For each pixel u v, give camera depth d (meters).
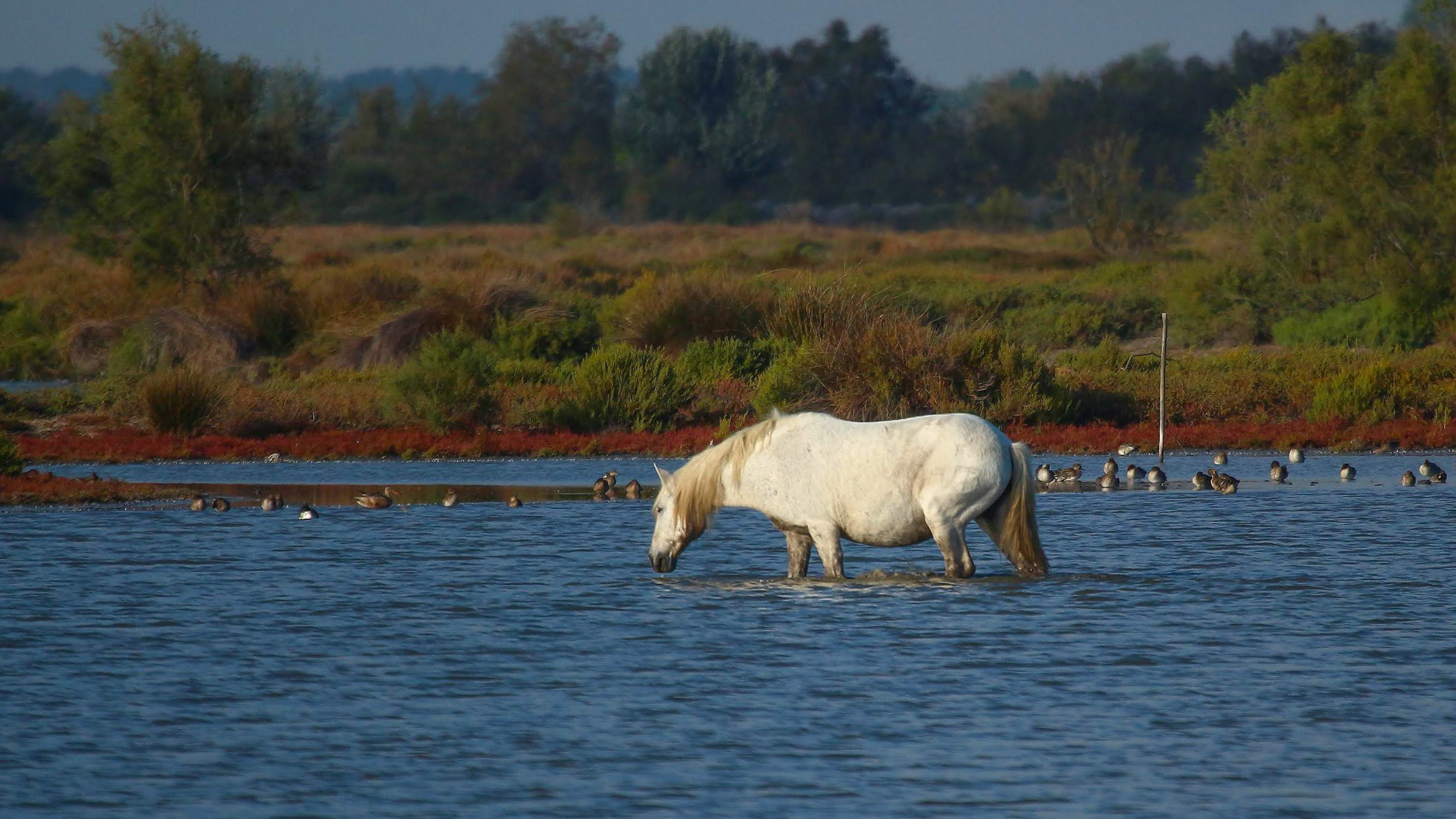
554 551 60.94
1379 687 38.38
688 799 30.62
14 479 81.62
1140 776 31.84
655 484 85.69
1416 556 58.19
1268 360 130.12
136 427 111.25
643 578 54.16
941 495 49.91
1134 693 37.88
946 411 106.69
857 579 52.69
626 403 112.06
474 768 32.59
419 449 101.75
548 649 42.75
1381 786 31.25
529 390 115.69
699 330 134.62
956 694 37.78
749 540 63.94
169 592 51.59
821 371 110.25
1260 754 33.22
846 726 35.25
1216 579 52.75
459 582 53.50
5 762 33.03
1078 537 63.53
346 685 39.06
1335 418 109.94
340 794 31.06
